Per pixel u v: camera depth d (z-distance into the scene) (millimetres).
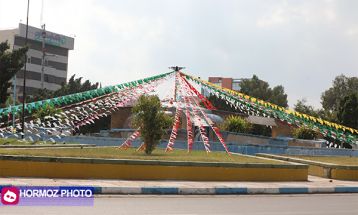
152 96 22938
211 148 29484
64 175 15242
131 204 11453
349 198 15320
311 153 31109
